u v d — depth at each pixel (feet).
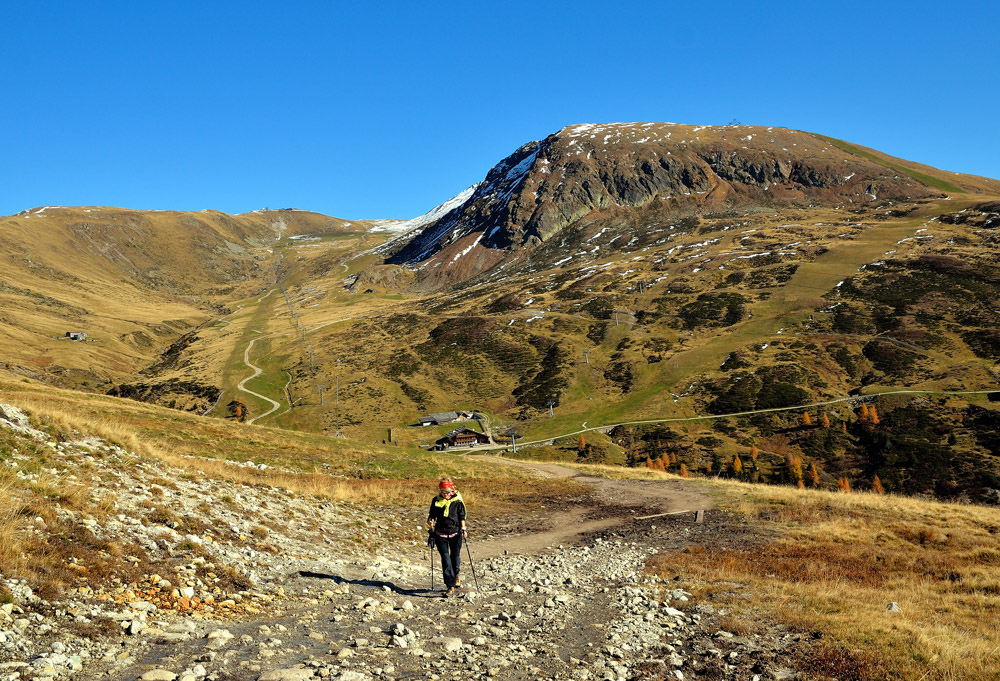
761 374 488.02
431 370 612.70
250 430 143.02
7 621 20.07
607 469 170.71
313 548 48.62
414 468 130.41
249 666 20.33
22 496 31.45
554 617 33.47
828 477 351.46
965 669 24.82
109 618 23.04
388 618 30.35
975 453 335.06
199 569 33.09
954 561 54.03
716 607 36.52
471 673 22.56
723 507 89.97
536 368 587.68
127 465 50.14
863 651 26.84
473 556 61.46
